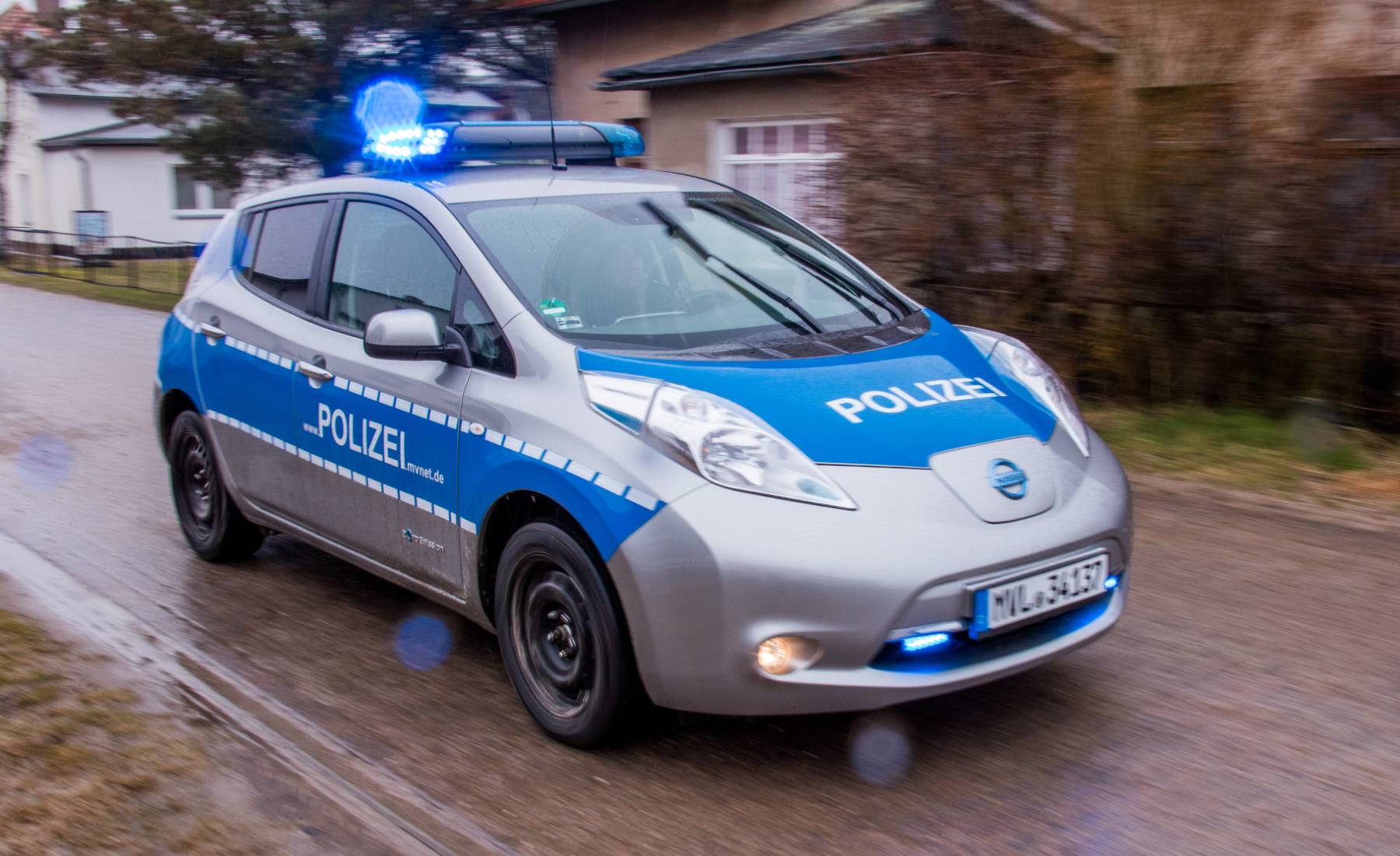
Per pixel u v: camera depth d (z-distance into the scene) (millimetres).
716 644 3234
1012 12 8172
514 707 4016
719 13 15656
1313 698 3941
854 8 14000
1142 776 3461
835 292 4504
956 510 3348
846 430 3471
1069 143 7883
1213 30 7188
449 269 4176
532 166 4945
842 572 3170
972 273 8648
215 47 17312
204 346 5328
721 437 3336
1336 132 6992
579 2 16828
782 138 13383
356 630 4758
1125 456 7086
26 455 7961
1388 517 5863
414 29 18016
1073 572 3492
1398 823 3197
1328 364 7449
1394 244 6965
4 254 28984
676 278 4273
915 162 8477
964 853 3092
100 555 5766
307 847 3115
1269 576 5109
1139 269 7789
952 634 3297
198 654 4504
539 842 3170
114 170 31531
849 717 3850
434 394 4016
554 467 3531
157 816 3250
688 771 3537
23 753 3596
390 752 3703
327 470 4570
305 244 4953
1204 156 7285
